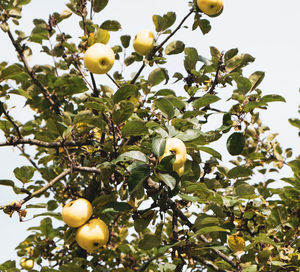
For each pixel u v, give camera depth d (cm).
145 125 207
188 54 237
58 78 222
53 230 253
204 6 226
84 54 219
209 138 220
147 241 211
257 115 246
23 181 215
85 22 224
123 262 255
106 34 220
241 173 228
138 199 209
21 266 252
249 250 224
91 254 250
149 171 199
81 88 226
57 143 216
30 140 216
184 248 209
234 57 231
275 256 228
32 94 232
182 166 202
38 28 228
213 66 235
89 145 225
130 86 209
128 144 217
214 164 237
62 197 253
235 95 222
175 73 239
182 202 218
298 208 246
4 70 213
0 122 228
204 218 212
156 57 228
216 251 222
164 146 198
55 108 230
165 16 230
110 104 211
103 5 226
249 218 235
